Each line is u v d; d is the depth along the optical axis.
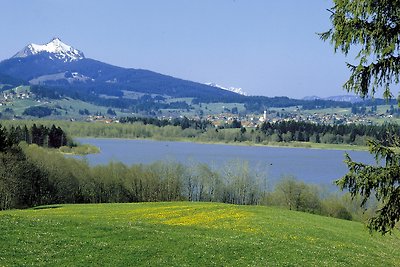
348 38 14.09
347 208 78.31
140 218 50.69
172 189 94.75
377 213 14.77
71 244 26.73
